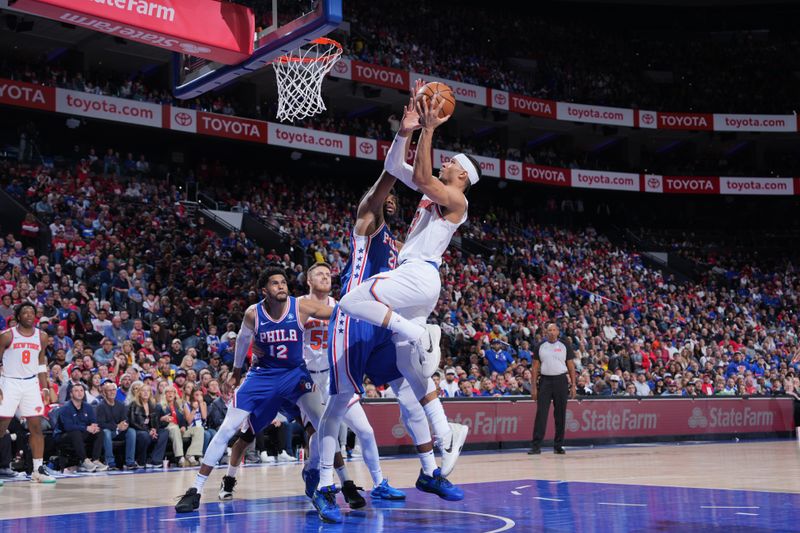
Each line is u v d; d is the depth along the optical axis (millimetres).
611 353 18938
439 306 18453
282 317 5863
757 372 20875
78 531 4555
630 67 33688
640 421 14547
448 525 4617
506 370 15555
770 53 33656
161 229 19234
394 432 11742
